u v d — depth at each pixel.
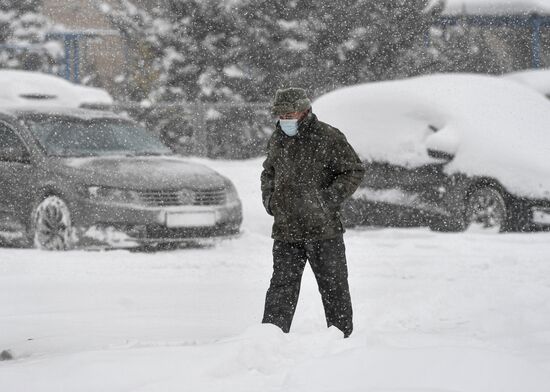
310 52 66.44
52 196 32.84
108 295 23.19
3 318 19.62
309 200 15.98
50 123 35.41
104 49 92.69
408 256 29.42
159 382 11.30
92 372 11.86
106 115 37.19
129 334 17.53
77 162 33.41
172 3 67.69
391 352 11.93
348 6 66.50
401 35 66.75
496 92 39.19
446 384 10.71
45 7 97.12
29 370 12.28
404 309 19.88
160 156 35.94
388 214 37.22
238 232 34.06
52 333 17.75
